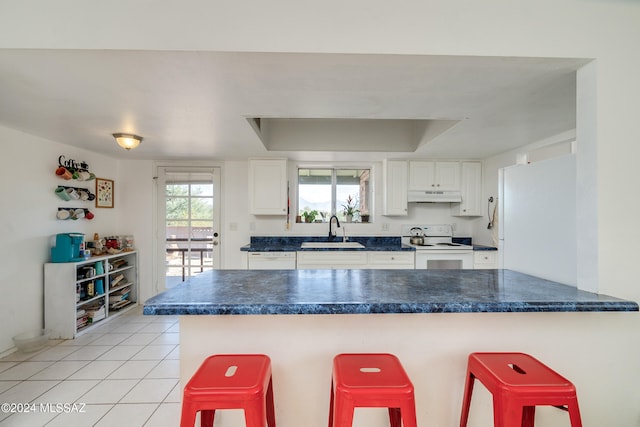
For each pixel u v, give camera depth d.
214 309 1.17
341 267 3.58
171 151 3.49
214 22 1.28
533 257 1.73
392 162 3.90
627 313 1.40
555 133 2.68
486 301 1.23
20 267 2.72
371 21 1.31
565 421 1.41
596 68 1.37
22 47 1.25
